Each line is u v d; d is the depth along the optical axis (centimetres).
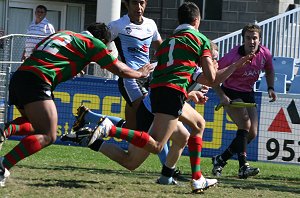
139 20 2609
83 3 5834
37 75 2062
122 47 2597
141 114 2239
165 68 2145
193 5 2205
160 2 5528
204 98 2289
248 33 2831
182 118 2247
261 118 3509
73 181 2350
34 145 2059
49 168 2691
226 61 2847
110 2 4759
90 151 3531
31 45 4366
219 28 5416
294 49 4759
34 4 5797
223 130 3538
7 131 2188
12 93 2098
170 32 5519
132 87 2523
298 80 4081
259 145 3519
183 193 2225
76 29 5850
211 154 3556
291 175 3098
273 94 2939
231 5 5394
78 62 2108
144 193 2175
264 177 2948
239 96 2861
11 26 5778
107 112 3650
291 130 3488
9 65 3856
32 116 2062
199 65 2206
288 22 4722
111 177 2527
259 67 2872
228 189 2388
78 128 2384
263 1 5356
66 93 3675
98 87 3650
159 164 3147
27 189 2109
